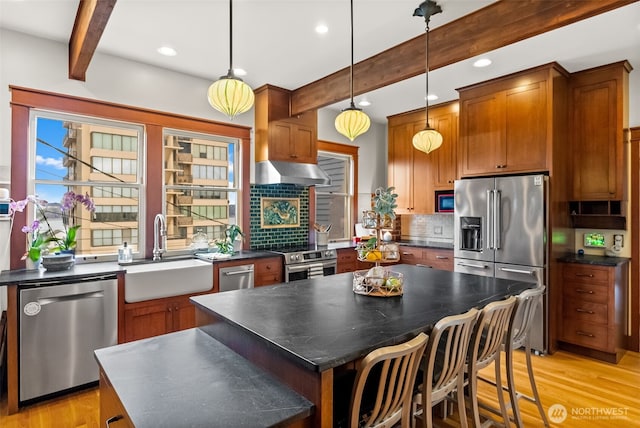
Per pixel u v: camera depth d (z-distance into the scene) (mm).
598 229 3766
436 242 5176
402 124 5254
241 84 1980
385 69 3135
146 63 3465
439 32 2736
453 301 2004
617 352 3311
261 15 2588
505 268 3588
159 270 3027
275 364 1401
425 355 1687
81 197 2969
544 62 3414
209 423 1086
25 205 2787
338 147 5238
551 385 2848
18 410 2414
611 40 2963
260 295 2143
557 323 3545
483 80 3889
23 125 2881
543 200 3363
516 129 3672
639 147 3521
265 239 4484
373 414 1286
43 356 2498
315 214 5055
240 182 4242
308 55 3242
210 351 1656
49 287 2512
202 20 2660
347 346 1339
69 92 3072
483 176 3938
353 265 4820
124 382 1341
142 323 2949
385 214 2176
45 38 2967
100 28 2326
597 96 3559
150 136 3529
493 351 1992
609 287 3266
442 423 2367
